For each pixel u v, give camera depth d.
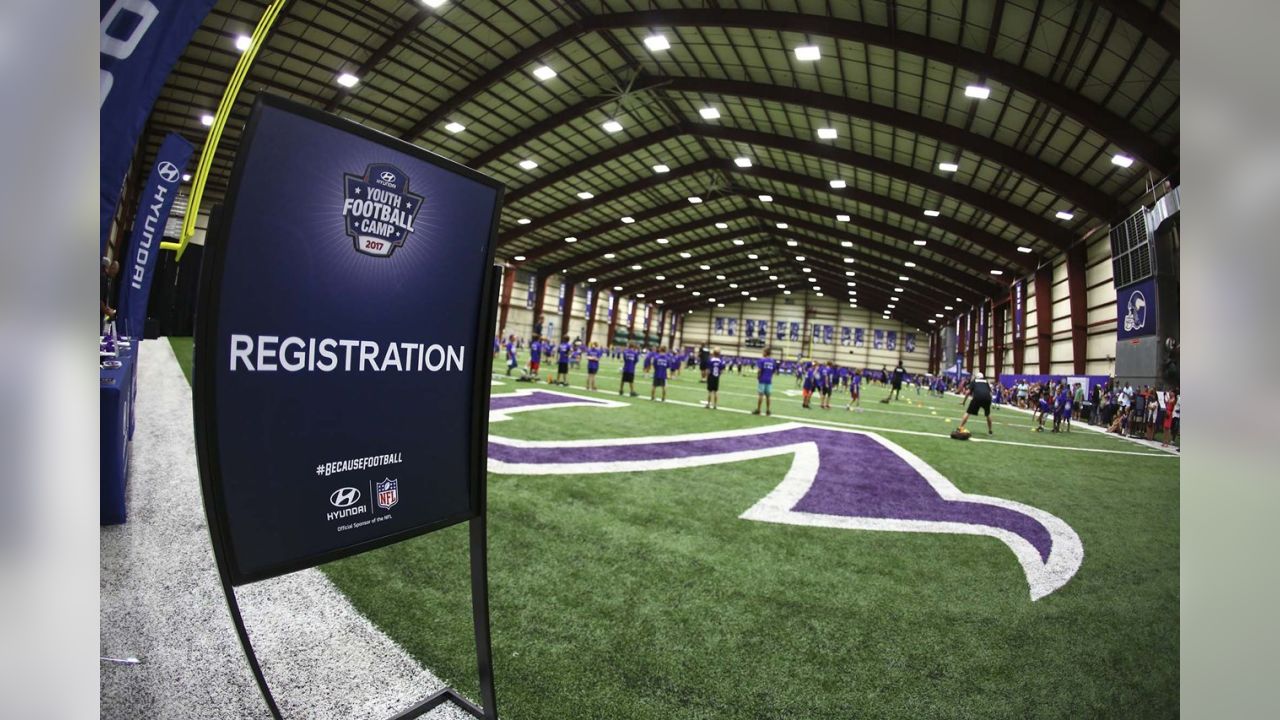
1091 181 14.16
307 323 1.08
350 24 12.84
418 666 1.76
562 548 2.87
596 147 20.81
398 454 1.23
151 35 2.16
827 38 11.72
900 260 28.75
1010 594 2.70
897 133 15.29
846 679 1.88
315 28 12.88
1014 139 13.65
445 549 2.74
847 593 2.58
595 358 14.21
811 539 3.33
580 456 5.29
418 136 18.28
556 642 1.96
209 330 0.95
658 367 12.08
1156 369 12.48
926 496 4.71
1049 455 7.89
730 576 2.68
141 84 2.14
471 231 1.36
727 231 33.72
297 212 1.05
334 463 1.13
